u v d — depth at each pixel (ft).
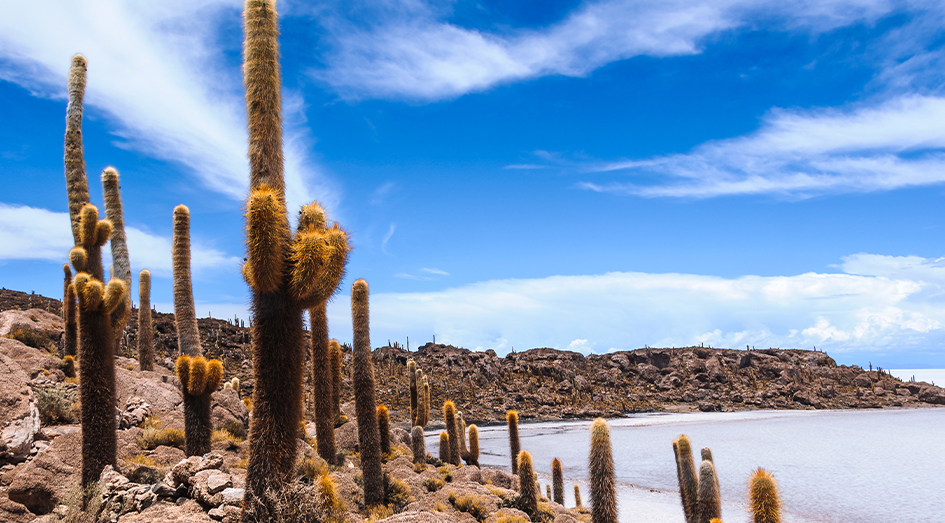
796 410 494.59
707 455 40.93
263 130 26.96
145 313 68.03
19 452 34.60
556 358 636.89
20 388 40.78
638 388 574.56
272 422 24.03
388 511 41.47
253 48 27.48
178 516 25.55
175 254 59.36
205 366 37.35
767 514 25.72
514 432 72.28
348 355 357.82
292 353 24.73
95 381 31.76
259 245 23.36
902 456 191.31
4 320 71.51
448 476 61.52
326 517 27.37
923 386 558.97
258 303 24.61
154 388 55.88
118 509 27.53
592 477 32.40
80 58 49.65
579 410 435.94
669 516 91.66
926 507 107.04
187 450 36.83
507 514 45.68
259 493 23.68
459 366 529.45
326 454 54.60
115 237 55.26
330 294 25.39
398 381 410.11
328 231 26.30
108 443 31.89
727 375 602.03
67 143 48.32
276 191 26.25
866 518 98.63
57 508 29.86
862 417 398.62
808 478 146.41
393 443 76.23
